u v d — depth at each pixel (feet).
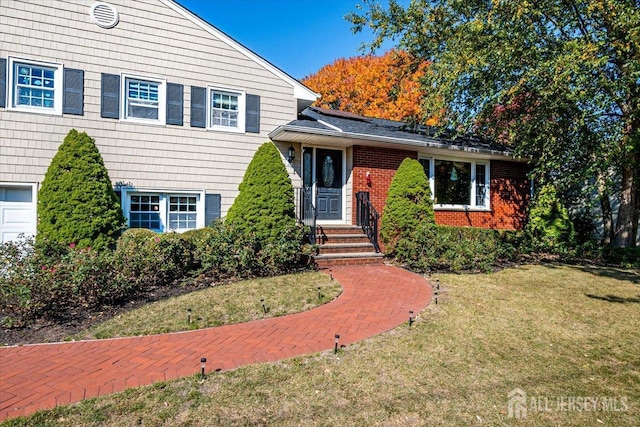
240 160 33.73
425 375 11.85
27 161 26.71
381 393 10.74
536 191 42.09
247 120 33.99
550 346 14.47
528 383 11.56
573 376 12.08
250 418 9.42
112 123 29.22
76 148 26.27
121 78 29.53
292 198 28.63
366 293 21.43
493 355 13.50
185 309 18.07
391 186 33.63
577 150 34.12
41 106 27.37
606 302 20.49
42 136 27.12
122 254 20.80
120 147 29.48
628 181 36.50
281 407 9.93
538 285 24.18
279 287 21.97
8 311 16.94
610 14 27.91
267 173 27.81
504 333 15.62
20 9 26.50
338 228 33.04
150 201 30.94
